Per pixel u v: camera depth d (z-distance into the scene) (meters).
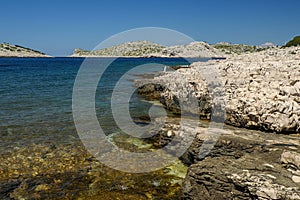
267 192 7.40
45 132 15.28
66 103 23.75
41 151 12.47
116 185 9.69
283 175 7.93
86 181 9.91
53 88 33.38
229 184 8.15
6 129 15.69
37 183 9.70
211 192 8.46
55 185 9.60
